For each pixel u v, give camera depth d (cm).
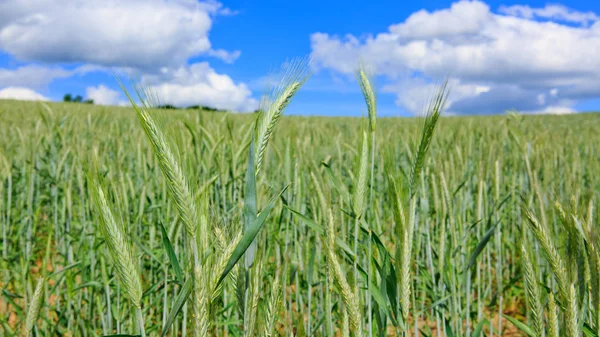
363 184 213
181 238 395
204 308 138
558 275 171
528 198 418
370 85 224
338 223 316
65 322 368
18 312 315
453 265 314
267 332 162
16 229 548
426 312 418
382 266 210
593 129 1538
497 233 488
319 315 369
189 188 143
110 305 337
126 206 350
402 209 192
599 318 179
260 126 164
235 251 141
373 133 222
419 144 212
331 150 800
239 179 480
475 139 902
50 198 593
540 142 623
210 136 448
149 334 329
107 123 1227
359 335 177
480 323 268
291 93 170
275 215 406
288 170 377
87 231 463
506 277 543
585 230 192
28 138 669
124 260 150
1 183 503
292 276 314
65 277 362
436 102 202
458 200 490
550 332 170
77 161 532
